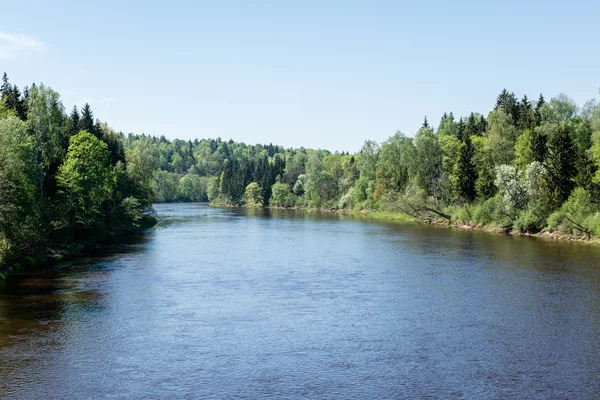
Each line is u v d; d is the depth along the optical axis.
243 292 35.41
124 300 32.62
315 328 26.95
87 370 20.91
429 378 20.36
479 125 127.19
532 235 72.62
